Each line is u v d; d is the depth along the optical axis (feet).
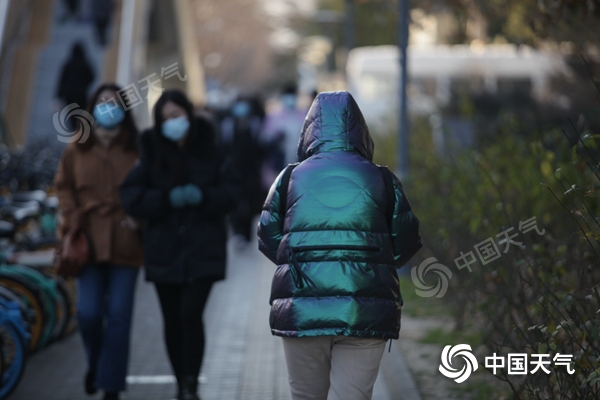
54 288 89.40
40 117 209.26
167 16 354.54
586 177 69.15
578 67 111.75
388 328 47.09
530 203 77.66
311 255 47.16
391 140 179.52
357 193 48.01
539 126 111.65
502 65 262.67
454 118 157.79
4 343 73.10
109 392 69.05
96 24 232.94
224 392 77.05
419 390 70.23
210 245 68.90
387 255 47.85
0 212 97.81
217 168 69.21
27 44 232.53
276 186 49.62
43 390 77.10
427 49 300.40
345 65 340.18
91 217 70.38
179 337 70.90
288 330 46.98
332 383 48.44
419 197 115.65
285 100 167.12
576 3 63.62
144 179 68.23
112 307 69.92
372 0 154.92
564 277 62.08
